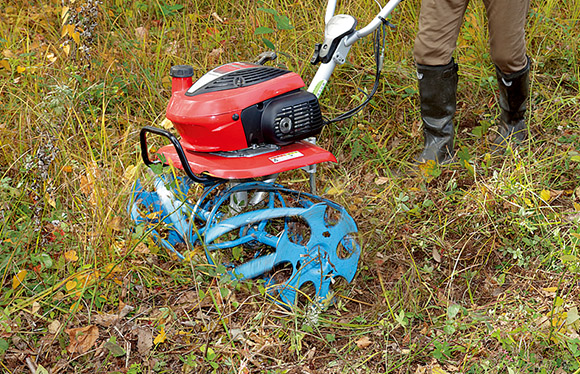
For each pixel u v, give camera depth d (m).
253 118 2.50
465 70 4.18
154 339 2.39
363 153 3.64
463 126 3.88
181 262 2.68
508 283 2.71
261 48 4.23
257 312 2.53
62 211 2.83
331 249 2.54
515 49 3.21
